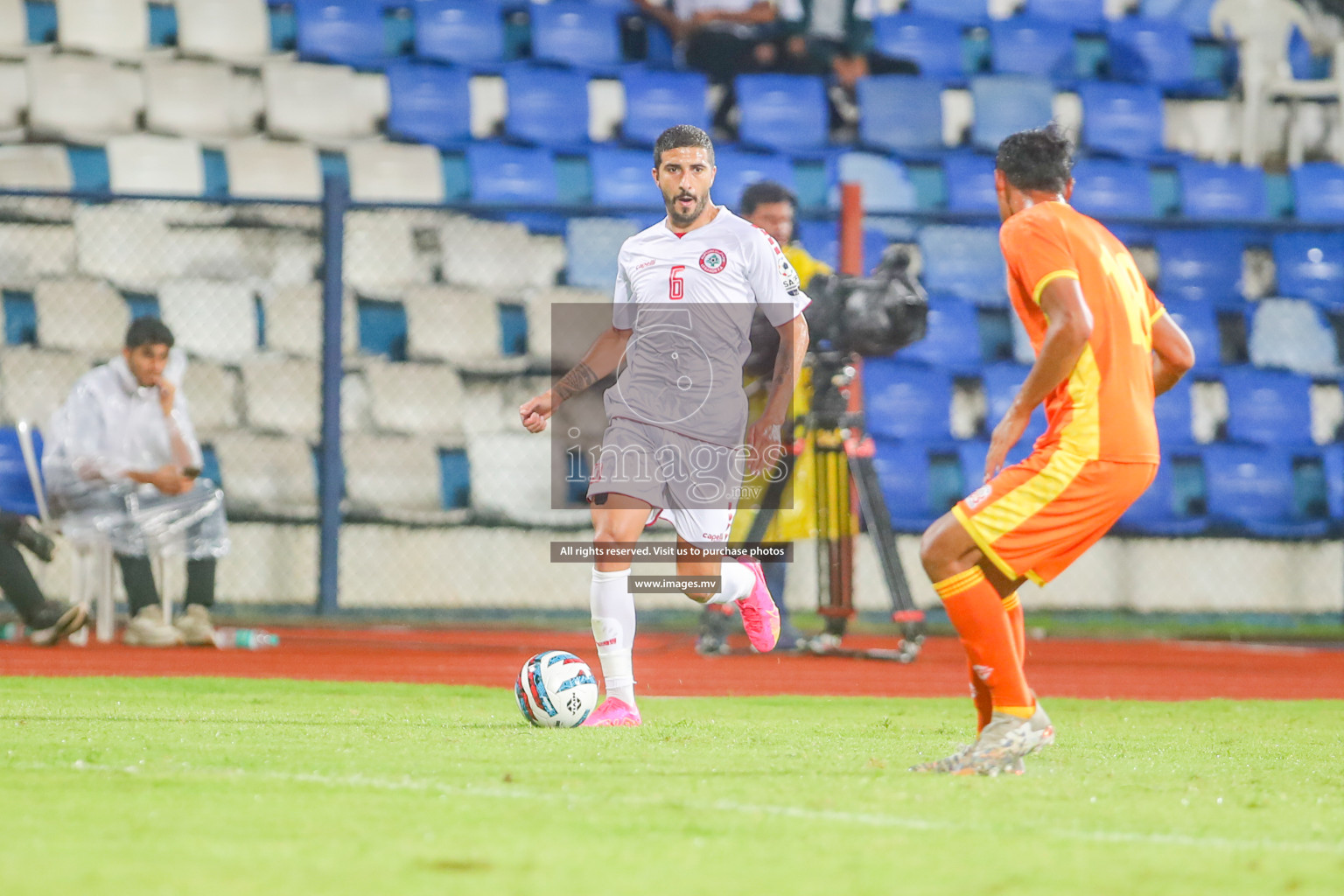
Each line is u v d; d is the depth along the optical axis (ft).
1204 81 152.46
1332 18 151.84
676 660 87.45
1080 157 146.30
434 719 52.24
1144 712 62.23
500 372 126.52
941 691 72.74
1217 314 136.15
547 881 24.06
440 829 28.68
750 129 143.13
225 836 27.63
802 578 118.93
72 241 126.21
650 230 52.85
